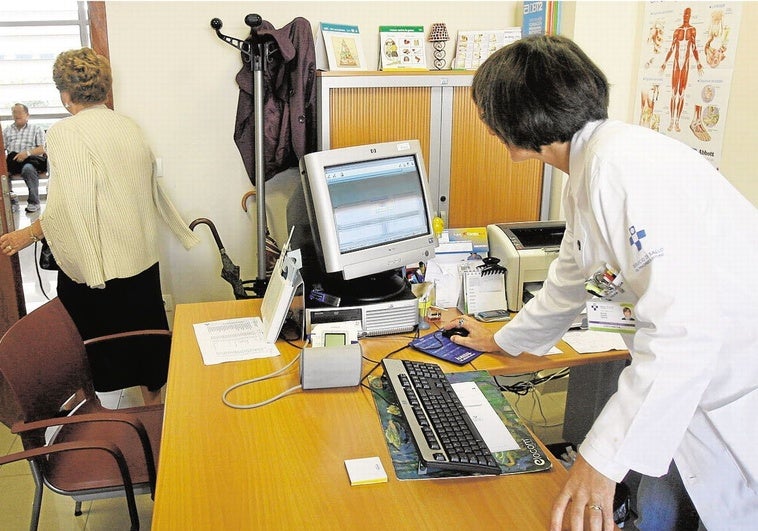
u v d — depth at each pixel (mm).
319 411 1617
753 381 1342
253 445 1474
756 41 2250
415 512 1257
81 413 2162
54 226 2588
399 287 2119
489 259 2273
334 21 3205
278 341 2014
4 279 3016
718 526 1432
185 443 1480
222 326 2129
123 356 2863
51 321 2078
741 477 1403
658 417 1137
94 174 2518
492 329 2133
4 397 2994
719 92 2420
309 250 2133
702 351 1127
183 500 1286
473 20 3350
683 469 1445
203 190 3299
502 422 1564
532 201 3152
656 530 1675
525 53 1304
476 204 3090
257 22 2746
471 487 1334
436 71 2902
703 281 1156
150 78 3113
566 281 1711
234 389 1727
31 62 4891
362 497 1299
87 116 2570
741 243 1272
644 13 2846
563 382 3297
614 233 1239
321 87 2809
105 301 2764
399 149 2094
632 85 2969
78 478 1835
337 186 1968
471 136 2996
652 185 1188
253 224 3371
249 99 3016
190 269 3389
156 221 2977
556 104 1276
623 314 1424
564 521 1236
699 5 2494
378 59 3291
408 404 1541
